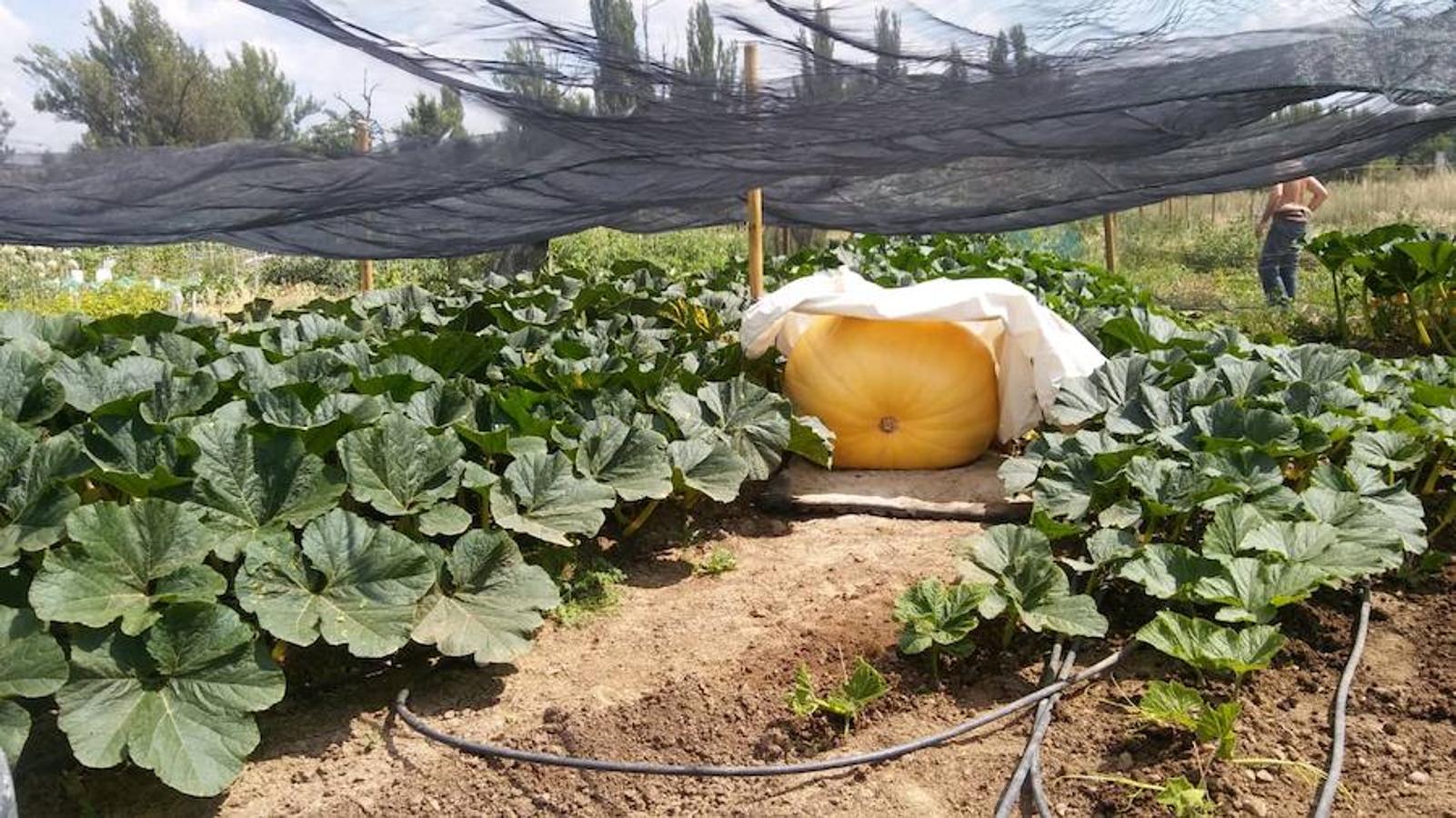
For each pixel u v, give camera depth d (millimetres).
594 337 7844
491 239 8359
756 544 5926
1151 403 6070
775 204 8703
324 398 5414
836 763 3854
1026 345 6641
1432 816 3494
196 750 3680
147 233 6859
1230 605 4383
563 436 5703
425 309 9070
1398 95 5184
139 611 3893
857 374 6793
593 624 5027
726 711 4234
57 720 4012
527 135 5344
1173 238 25922
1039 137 5766
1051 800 3670
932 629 4344
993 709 4223
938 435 6820
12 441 4422
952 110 5059
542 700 4395
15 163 5145
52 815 3758
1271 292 14867
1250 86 4766
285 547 4301
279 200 5988
